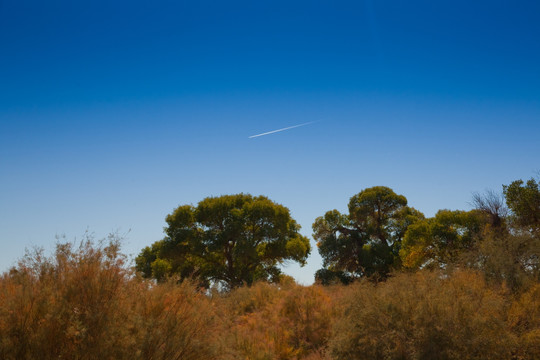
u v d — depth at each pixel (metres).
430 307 7.26
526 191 25.17
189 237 39.53
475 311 7.41
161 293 6.52
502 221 25.61
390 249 45.59
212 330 6.76
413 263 34.25
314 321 11.59
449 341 6.94
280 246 40.56
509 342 6.91
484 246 10.75
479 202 26.58
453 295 7.66
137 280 6.51
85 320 5.24
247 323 12.11
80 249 6.08
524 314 7.85
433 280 8.41
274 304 13.61
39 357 4.76
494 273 9.84
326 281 43.97
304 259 43.97
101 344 5.05
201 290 7.24
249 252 36.66
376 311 7.82
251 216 38.91
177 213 40.09
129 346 5.35
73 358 4.95
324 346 10.41
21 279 5.42
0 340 4.66
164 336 5.88
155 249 45.84
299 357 10.26
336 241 48.12
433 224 35.34
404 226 47.31
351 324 8.20
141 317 5.76
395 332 7.41
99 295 5.60
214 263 39.72
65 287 5.58
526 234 10.75
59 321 4.94
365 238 48.25
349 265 47.84
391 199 48.03
